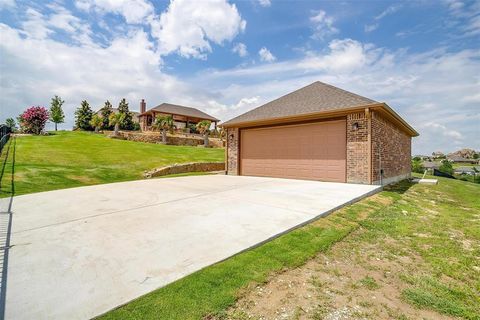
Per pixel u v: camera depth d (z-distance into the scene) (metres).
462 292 2.99
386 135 11.34
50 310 2.43
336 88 12.95
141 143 24.17
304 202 6.56
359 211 6.10
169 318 2.36
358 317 2.49
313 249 3.90
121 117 31.50
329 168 10.82
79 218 5.35
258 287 2.91
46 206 6.41
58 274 3.09
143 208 6.14
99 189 8.88
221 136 32.44
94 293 2.71
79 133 28.66
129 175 13.33
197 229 4.61
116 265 3.31
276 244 4.04
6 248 3.86
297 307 2.60
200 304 2.56
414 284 3.12
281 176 12.55
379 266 3.54
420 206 7.37
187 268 3.24
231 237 4.21
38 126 26.59
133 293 2.71
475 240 4.66
